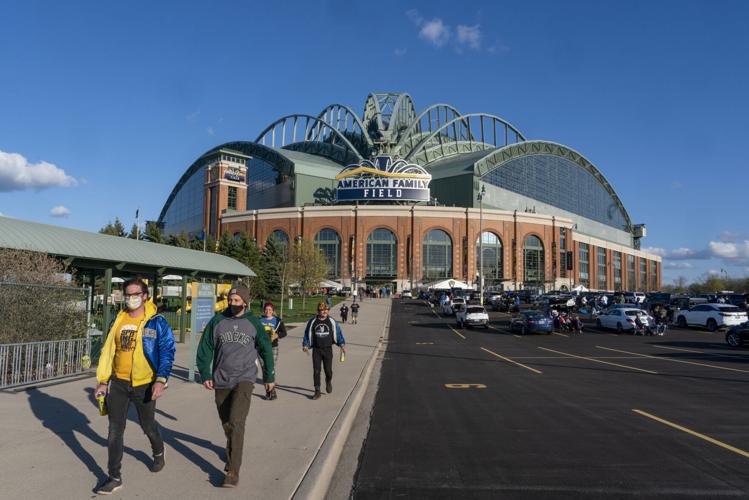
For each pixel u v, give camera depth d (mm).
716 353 22484
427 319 46969
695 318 37594
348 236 91062
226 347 6023
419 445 8078
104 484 5395
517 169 116062
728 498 5812
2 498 5168
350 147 117938
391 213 90875
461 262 90875
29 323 13539
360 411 10672
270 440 7570
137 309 5852
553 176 126875
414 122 117438
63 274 18016
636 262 144750
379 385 14250
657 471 6734
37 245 17188
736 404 11148
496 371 17047
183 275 24922
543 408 10875
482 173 107062
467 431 8953
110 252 20641
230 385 5961
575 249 109188
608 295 62656
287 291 63094
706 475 6574
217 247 65000
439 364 19047
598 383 14266
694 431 8805
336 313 50438
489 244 93500
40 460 6383
